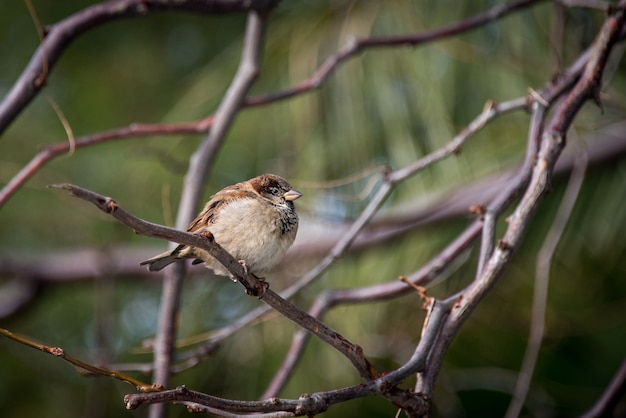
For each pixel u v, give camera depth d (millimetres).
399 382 5332
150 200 10703
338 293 8078
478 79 9742
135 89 11516
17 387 11250
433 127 9469
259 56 8859
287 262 10453
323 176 9711
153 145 10414
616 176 10055
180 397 4719
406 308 9734
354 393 5207
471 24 8945
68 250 11758
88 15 8219
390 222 10102
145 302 12008
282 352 9906
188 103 10383
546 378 10930
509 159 9812
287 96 8781
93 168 11234
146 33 11656
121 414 10742
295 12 10328
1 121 7629
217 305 10594
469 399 11289
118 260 11508
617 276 10945
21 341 5168
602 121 9883
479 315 10477
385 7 9820
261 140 10211
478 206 6625
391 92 9539
